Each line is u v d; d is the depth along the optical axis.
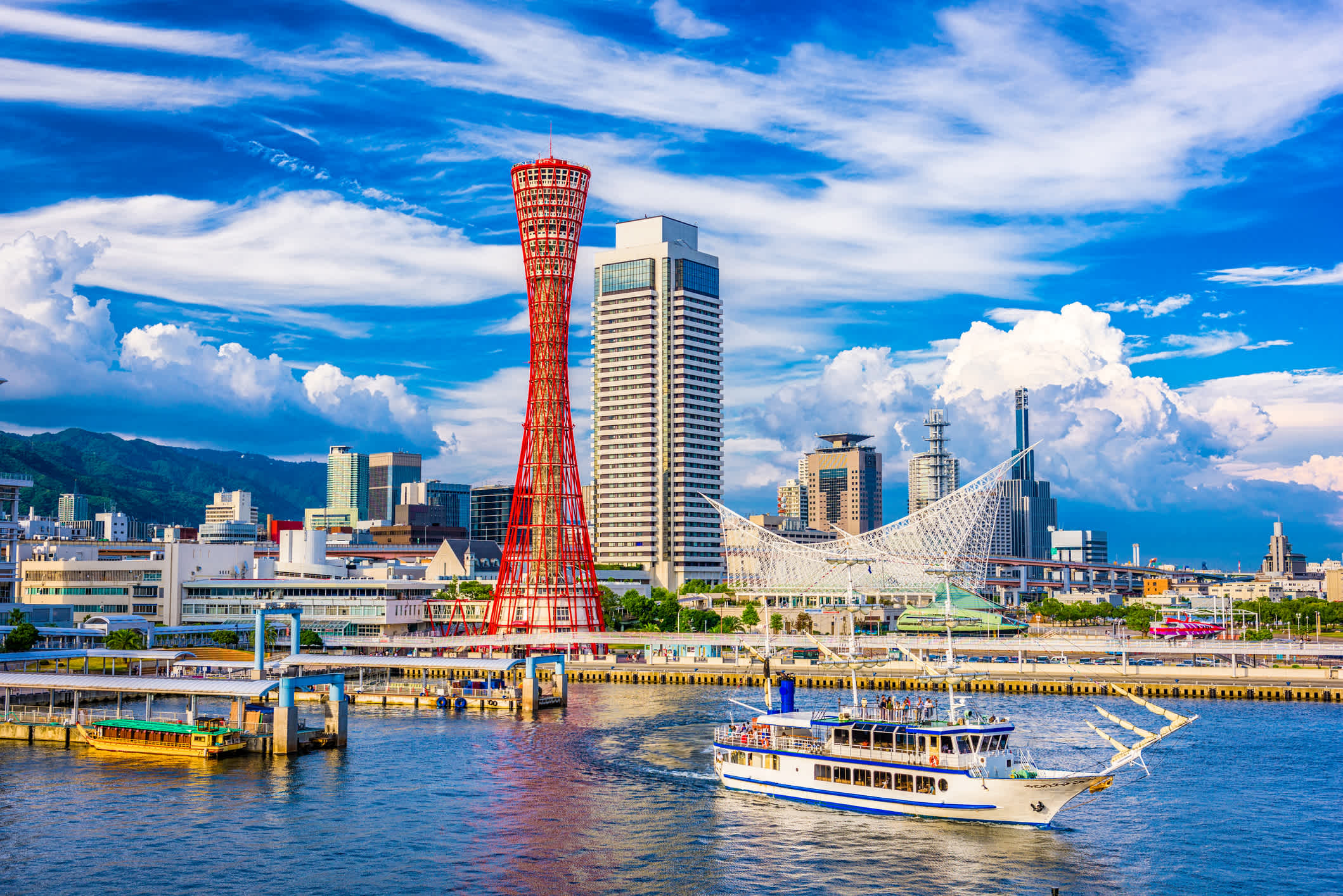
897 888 89.62
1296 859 97.00
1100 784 103.62
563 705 191.38
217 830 105.19
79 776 129.12
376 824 107.75
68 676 155.88
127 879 91.31
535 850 99.38
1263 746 145.25
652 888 89.88
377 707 191.75
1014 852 98.81
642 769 133.25
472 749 146.50
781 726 121.25
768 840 102.75
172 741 142.88
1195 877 92.44
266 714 151.38
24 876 92.00
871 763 112.31
